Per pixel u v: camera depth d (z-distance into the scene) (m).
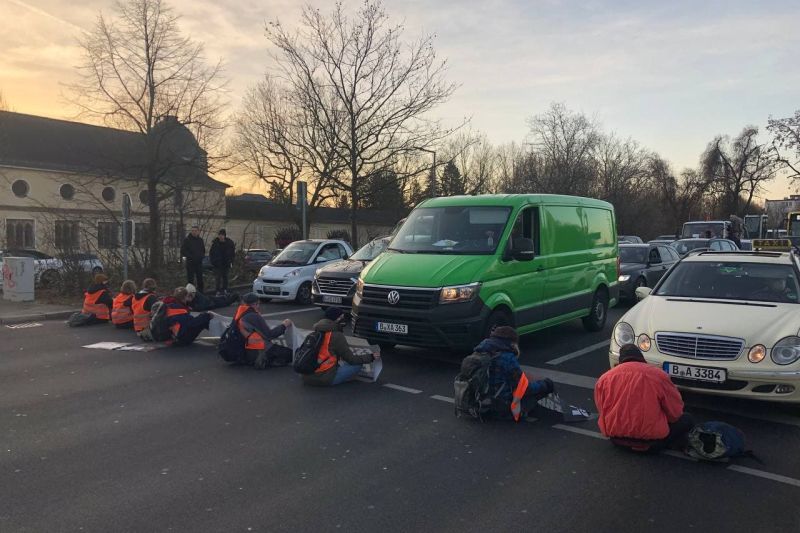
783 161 31.98
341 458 4.61
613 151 56.91
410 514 3.69
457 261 7.65
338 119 22.34
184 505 3.79
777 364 5.29
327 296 11.42
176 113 21.22
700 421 5.63
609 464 4.52
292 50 22.56
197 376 7.30
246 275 19.94
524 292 8.18
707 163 64.69
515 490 4.05
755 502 3.89
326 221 56.66
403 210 29.44
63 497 3.90
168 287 17.38
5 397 6.37
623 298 14.59
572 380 7.12
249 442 4.96
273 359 7.78
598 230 10.55
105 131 44.06
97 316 11.57
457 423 5.48
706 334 5.57
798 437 5.18
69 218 18.19
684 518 3.66
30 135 40.75
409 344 7.48
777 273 6.80
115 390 6.66
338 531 3.47
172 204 22.95
